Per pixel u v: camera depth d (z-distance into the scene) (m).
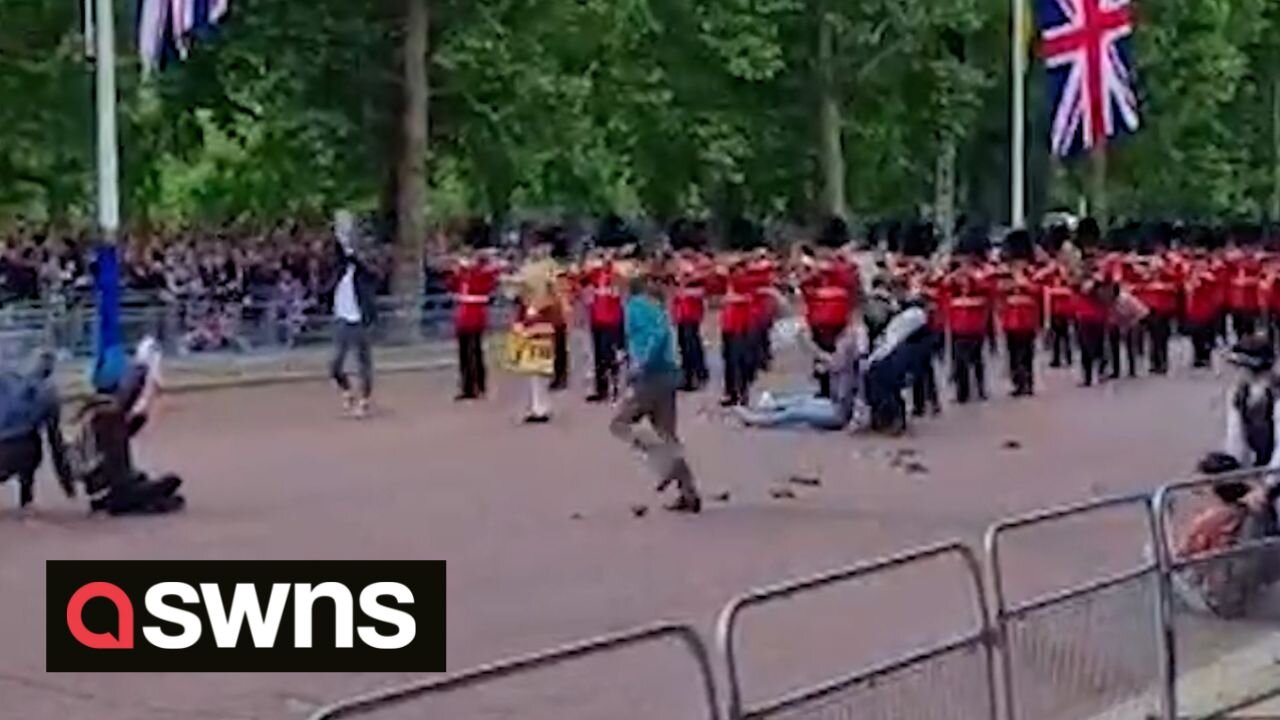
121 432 16.05
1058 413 25.20
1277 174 73.19
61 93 37.34
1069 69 33.97
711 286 28.11
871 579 12.10
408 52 37.06
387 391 27.48
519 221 42.12
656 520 15.91
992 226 52.47
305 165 38.25
